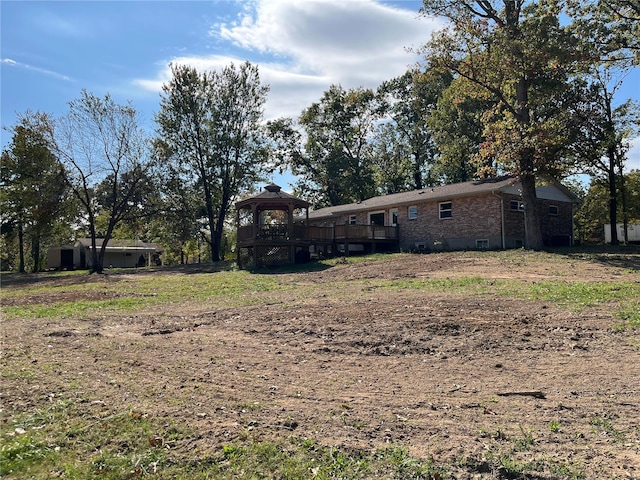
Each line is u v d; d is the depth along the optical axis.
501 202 25.09
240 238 28.19
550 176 22.36
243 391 5.73
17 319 11.99
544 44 20.03
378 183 50.59
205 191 40.06
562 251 22.09
